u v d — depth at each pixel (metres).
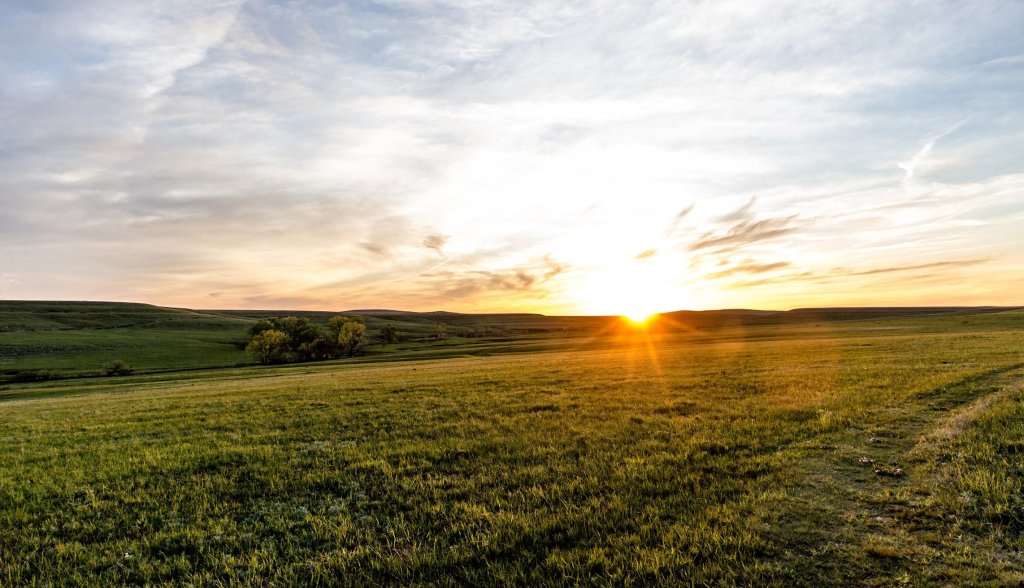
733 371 25.75
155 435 15.57
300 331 109.44
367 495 9.22
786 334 87.56
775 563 6.04
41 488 10.33
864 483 8.41
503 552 6.75
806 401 15.76
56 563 7.22
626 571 6.09
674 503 8.01
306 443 13.45
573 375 27.62
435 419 15.94
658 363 33.53
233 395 25.61
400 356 88.94
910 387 16.80
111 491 10.02
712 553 6.36
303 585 6.27
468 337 158.75
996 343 32.47
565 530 7.31
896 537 6.51
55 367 99.62
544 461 10.60
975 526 6.64
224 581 6.55
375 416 16.94
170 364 103.56
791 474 8.99
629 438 12.12
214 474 10.95
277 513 8.58
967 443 9.84
